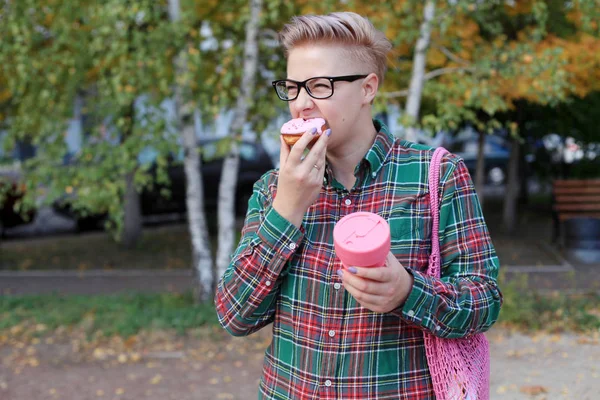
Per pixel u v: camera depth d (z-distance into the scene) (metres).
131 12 5.15
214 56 6.51
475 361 1.52
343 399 1.45
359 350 1.44
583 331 5.21
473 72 5.51
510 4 6.52
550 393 3.96
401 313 1.35
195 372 4.79
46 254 10.04
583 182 9.27
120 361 5.04
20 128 6.39
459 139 16.12
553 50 5.30
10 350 5.31
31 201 5.91
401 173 1.50
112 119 5.80
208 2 6.12
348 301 1.45
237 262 1.50
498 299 1.47
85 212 5.84
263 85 6.53
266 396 1.56
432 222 1.47
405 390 1.45
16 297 6.86
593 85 6.49
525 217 12.51
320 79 1.42
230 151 6.05
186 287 7.63
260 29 5.94
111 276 8.40
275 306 1.57
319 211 1.50
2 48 5.83
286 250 1.44
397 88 6.12
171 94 6.01
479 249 1.47
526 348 4.89
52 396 4.38
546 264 8.30
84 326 5.75
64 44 6.06
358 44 1.45
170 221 13.58
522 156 11.91
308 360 1.48
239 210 13.40
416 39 5.72
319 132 1.38
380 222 1.30
